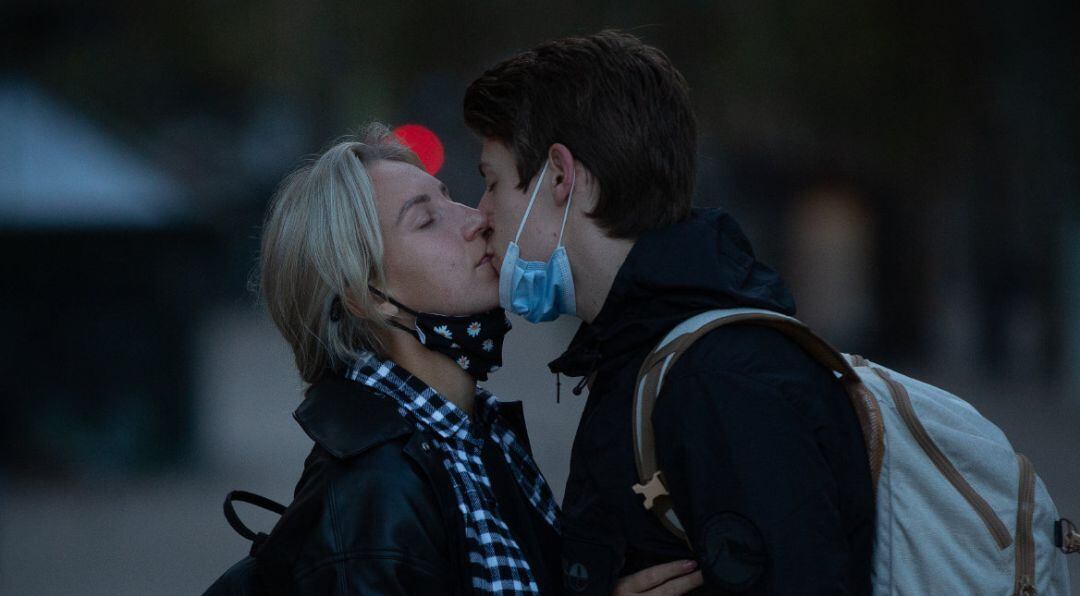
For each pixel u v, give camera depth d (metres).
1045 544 7.21
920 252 57.66
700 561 6.69
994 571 7.07
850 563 6.80
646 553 7.18
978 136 48.34
